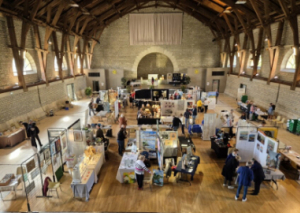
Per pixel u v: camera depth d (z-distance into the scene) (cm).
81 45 2223
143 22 2288
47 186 588
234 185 654
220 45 2297
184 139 906
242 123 945
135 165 622
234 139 993
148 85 2447
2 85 1084
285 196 606
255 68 1655
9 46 1090
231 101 1889
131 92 1798
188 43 2377
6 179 598
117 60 2422
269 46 1368
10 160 800
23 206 558
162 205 564
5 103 1058
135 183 666
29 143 966
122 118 1012
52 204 566
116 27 2320
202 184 662
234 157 624
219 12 1816
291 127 1093
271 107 1269
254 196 605
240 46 1948
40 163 598
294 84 1159
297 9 1058
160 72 2853
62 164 713
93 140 858
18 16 1064
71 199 588
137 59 2412
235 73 2133
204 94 1670
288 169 746
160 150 704
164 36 2338
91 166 669
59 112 1517
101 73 2259
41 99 1395
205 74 2348
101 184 661
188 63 2438
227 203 574
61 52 1611
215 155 860
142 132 799
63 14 1501
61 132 726
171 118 1126
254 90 1661
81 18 1709
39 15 1222
